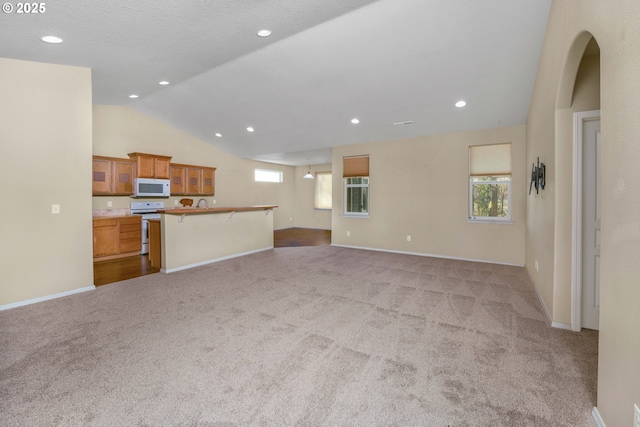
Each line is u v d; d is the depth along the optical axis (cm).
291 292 367
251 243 630
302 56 375
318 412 161
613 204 136
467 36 316
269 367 204
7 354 219
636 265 119
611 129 137
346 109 507
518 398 173
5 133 309
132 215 600
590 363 210
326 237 865
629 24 120
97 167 555
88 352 222
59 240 347
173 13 258
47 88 336
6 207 311
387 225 642
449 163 566
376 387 183
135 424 152
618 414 133
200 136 741
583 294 265
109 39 295
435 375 196
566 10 213
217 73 439
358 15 294
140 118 643
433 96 440
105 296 350
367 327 268
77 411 160
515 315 296
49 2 226
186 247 491
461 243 559
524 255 505
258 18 282
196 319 284
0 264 308
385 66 382
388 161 635
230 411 161
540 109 339
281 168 1052
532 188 402
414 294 360
